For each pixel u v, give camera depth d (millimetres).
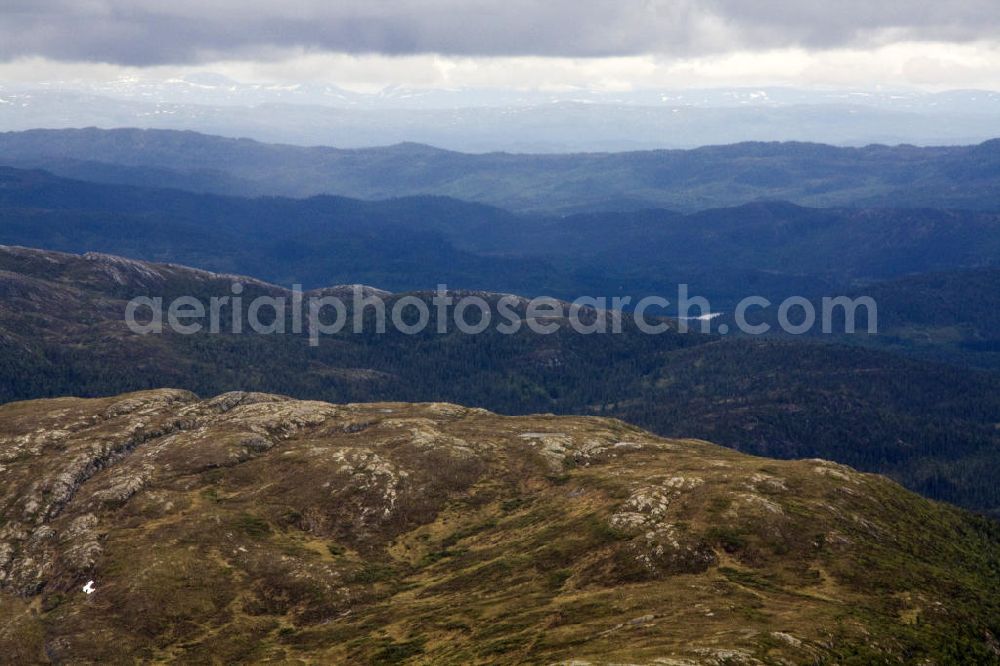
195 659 184750
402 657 170125
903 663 149375
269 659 181625
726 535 192750
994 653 164000
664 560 187750
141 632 192875
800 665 138250
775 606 165000
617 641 147875
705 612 159125
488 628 172375
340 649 180375
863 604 169500
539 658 148125
